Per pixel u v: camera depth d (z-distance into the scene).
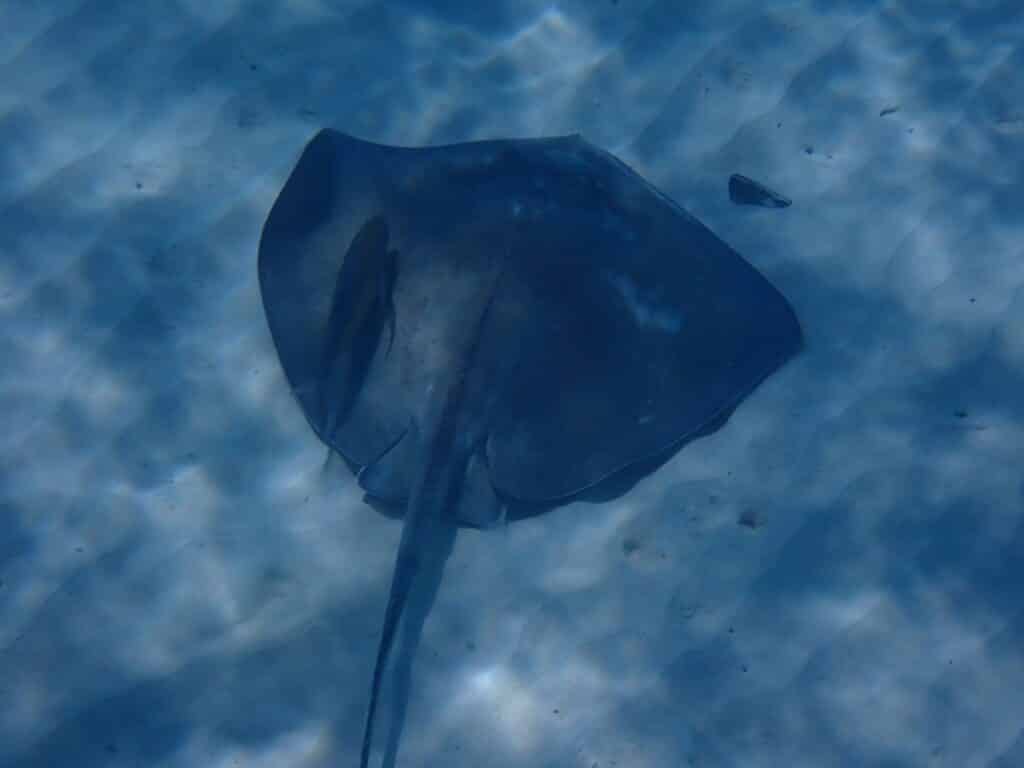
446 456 2.81
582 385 2.89
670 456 3.00
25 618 2.81
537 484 2.85
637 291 2.96
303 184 3.01
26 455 2.94
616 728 2.79
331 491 2.95
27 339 3.04
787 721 2.80
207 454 2.97
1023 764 2.77
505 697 2.80
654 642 2.86
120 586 2.85
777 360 3.02
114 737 2.75
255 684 2.79
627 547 2.93
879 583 2.90
